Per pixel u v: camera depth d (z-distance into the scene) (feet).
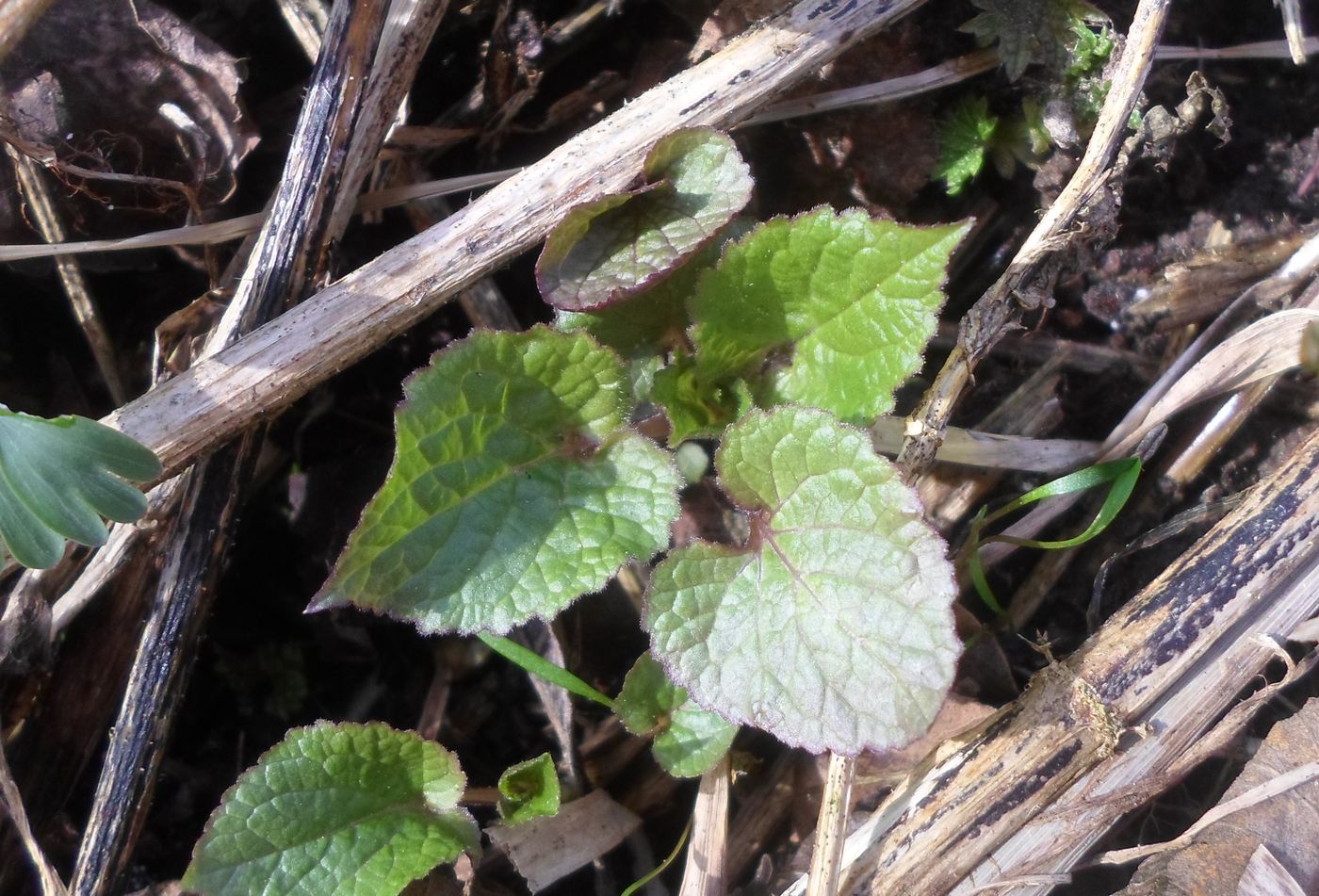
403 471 0.91
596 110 1.11
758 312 0.97
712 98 0.99
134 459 0.91
